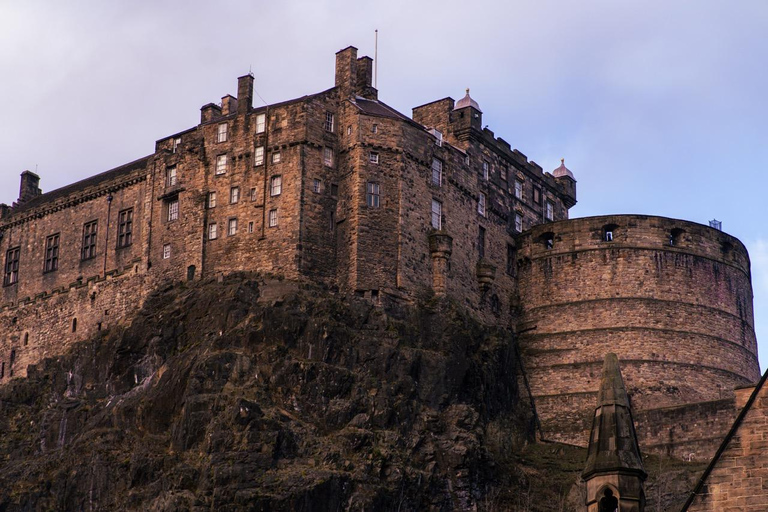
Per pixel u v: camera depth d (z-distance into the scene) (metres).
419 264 112.06
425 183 114.81
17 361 125.62
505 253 124.69
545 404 117.00
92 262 122.62
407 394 102.12
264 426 93.69
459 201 119.12
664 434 106.81
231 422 94.06
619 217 121.69
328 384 99.25
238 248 111.75
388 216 110.88
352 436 96.19
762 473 40.97
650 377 115.62
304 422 97.06
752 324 126.94
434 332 108.56
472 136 123.69
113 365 109.44
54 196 132.50
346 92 115.69
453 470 99.56
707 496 41.38
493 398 111.06
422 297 111.06
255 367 99.62
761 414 41.62
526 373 119.25
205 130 117.50
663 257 120.56
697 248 122.00
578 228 122.50
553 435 115.06
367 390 100.56
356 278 108.31
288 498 89.56
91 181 129.75
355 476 93.19
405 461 97.56
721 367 119.06
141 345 108.88
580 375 116.81
